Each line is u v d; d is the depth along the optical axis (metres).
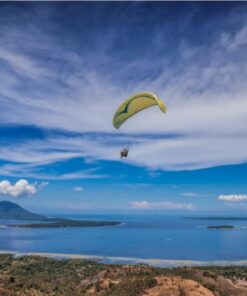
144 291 79.81
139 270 111.19
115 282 92.56
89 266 166.62
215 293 90.69
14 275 138.88
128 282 88.06
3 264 167.38
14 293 95.25
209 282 103.25
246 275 154.25
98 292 89.69
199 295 75.00
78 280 122.75
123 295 80.62
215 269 171.75
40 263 172.88
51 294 97.25
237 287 102.56
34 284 107.44
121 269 116.81
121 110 34.72
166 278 84.06
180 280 82.69
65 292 98.12
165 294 75.31
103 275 115.06
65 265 168.62
